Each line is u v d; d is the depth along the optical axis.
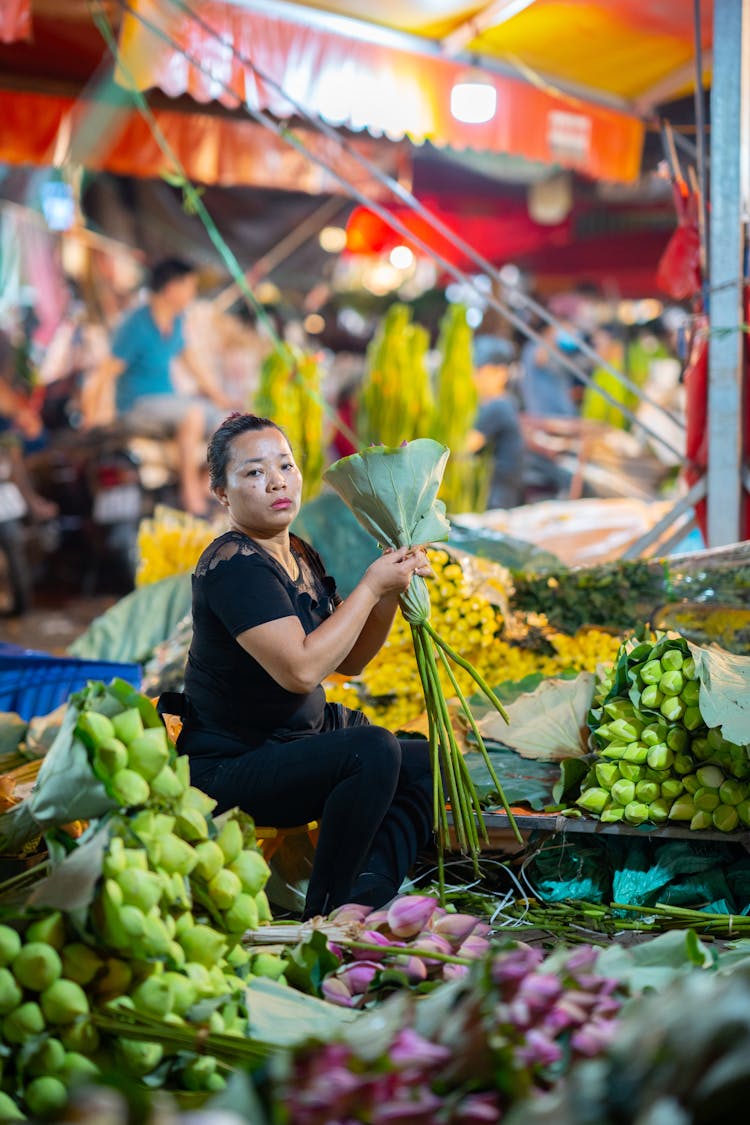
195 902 2.28
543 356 10.86
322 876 2.86
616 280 14.14
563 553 5.14
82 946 2.04
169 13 5.51
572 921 2.96
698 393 4.70
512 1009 1.78
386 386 7.21
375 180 8.51
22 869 2.53
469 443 7.55
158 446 9.55
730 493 4.55
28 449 9.76
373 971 2.31
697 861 2.98
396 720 4.16
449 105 6.23
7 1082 1.97
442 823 2.92
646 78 6.29
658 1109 1.42
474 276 12.38
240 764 2.92
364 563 4.44
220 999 2.09
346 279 14.64
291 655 2.76
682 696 2.99
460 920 2.52
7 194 10.05
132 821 2.16
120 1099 1.50
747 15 4.44
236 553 2.88
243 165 7.76
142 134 7.32
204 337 10.90
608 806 3.04
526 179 10.91
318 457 6.46
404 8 5.59
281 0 5.62
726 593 4.08
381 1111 1.59
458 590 4.13
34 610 9.09
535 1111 1.52
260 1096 1.65
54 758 2.20
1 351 9.87
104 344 11.27
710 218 4.52
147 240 10.08
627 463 9.62
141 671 4.57
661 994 1.74
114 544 9.44
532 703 3.48
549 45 5.96
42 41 6.24
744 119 4.51
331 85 5.87
